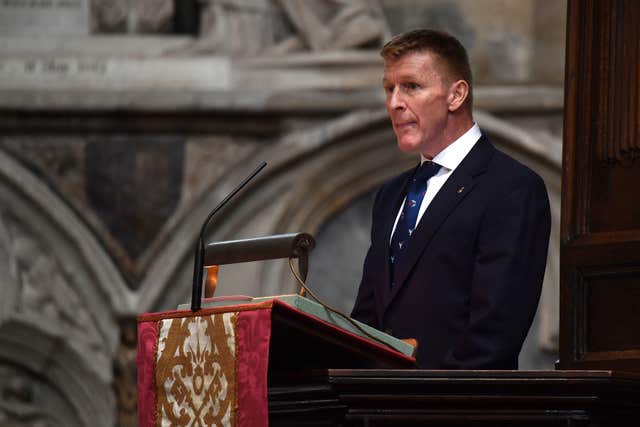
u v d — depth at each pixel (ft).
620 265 29.76
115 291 81.76
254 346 24.52
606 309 29.94
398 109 31.37
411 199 31.99
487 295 28.50
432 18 86.94
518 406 24.41
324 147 82.43
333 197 83.35
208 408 25.22
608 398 24.48
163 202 83.05
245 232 82.89
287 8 83.97
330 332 25.00
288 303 25.41
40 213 82.99
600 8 31.73
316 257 83.30
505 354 28.07
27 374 84.23
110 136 83.76
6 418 83.51
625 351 29.27
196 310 26.09
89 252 82.28
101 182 83.35
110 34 85.66
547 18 87.04
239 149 83.20
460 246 29.78
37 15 85.87
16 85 83.82
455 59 31.60
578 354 30.12
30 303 82.74
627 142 30.42
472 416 24.34
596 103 31.35
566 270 30.73
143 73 83.92
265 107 82.43
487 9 87.20
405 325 29.91
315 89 82.69
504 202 29.81
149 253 82.43
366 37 83.35
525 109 82.74
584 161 31.22
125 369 80.38
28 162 83.35
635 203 30.14
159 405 26.37
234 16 84.53
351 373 23.80
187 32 86.17
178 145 83.61
